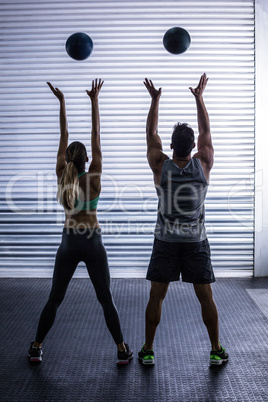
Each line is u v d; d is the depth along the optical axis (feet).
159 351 11.80
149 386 10.20
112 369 10.95
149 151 10.75
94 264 10.80
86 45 12.44
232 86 17.07
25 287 16.88
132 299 15.57
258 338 12.54
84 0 16.84
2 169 17.43
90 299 15.61
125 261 17.74
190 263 10.73
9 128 17.30
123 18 16.90
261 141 17.24
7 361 11.36
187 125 10.52
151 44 16.98
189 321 13.67
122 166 17.37
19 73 17.12
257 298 15.61
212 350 11.07
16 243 17.70
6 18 16.92
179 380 10.44
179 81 17.07
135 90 17.13
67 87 17.15
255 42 16.88
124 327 13.23
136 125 17.22
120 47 16.99
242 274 17.89
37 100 17.19
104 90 17.16
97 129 11.13
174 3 16.84
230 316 14.08
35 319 14.01
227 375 10.63
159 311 11.02
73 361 11.34
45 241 17.63
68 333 12.91
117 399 9.71
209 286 10.96
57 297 10.95
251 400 9.64
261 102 17.07
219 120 17.19
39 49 17.02
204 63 17.02
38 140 17.31
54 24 16.90
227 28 16.88
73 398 9.76
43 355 11.65
